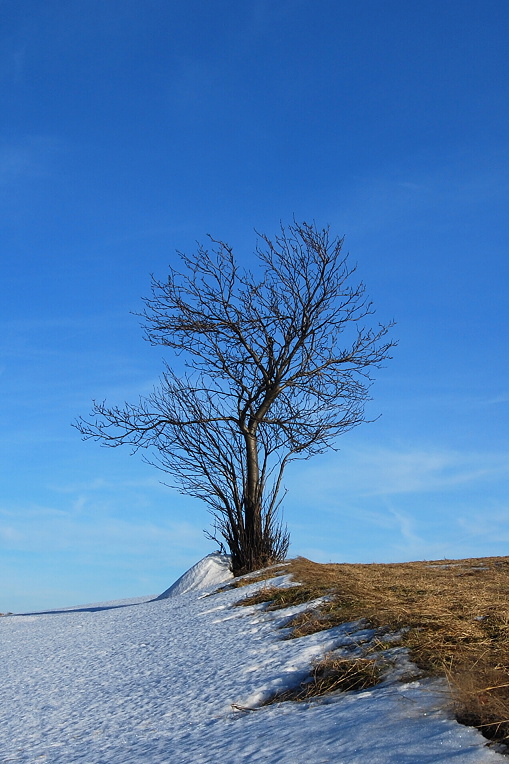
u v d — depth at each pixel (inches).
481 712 135.9
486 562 448.8
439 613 229.0
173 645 298.0
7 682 292.0
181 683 230.1
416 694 156.8
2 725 223.3
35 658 341.7
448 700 147.7
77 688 259.8
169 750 162.6
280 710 176.2
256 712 180.9
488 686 150.3
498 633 198.5
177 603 427.8
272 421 520.4
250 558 492.4
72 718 218.1
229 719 180.4
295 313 524.4
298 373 523.8
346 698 170.4
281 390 523.8
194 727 180.1
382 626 222.7
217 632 299.3
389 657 190.4
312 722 155.9
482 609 234.1
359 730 141.0
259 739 153.1
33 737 203.5
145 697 225.3
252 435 516.1
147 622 384.2
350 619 245.9
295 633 252.2
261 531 501.0
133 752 169.2
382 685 173.5
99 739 189.2
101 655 317.1
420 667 178.2
